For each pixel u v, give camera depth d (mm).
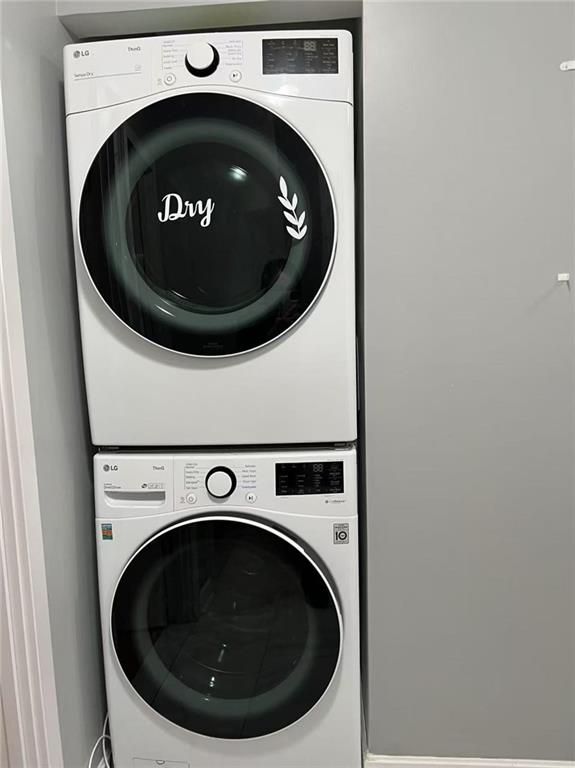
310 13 1392
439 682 1438
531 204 1302
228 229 1286
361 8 1370
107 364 1348
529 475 1366
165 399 1349
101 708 1570
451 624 1421
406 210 1315
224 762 1426
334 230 1275
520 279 1320
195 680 1400
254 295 1299
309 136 1265
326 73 1257
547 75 1271
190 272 1302
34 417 1251
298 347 1321
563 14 1255
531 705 1431
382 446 1378
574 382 1337
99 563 1385
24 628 1195
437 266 1327
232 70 1254
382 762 1463
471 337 1341
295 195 1267
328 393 1333
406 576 1411
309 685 1364
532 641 1413
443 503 1386
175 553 1353
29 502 1198
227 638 1387
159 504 1366
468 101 1285
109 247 1294
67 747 1362
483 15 1266
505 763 1448
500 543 1390
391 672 1441
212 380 1339
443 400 1358
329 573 1360
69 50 1275
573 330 1324
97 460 1365
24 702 1207
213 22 1443
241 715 1395
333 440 1353
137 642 1380
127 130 1273
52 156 1375
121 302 1305
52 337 1349
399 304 1340
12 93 1194
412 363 1353
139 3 1367
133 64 1265
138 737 1426
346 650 1375
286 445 1402
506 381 1347
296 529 1348
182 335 1305
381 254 1328
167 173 1281
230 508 1352
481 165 1299
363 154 1317
